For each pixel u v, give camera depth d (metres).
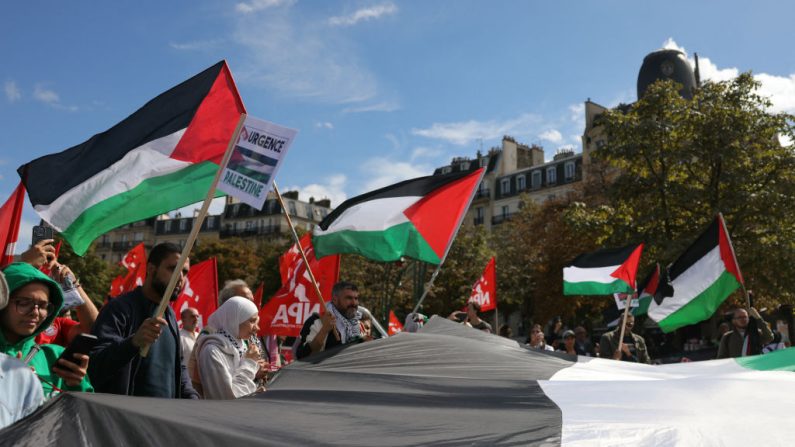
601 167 36.50
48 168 4.37
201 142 4.55
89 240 4.29
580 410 3.28
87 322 4.68
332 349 4.91
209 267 8.83
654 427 3.00
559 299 33.22
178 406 2.75
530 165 73.94
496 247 43.03
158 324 3.33
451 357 4.90
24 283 3.09
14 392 2.60
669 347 15.26
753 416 3.20
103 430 2.41
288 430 2.73
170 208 4.43
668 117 22.19
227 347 4.44
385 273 30.05
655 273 10.91
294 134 4.12
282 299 8.69
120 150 4.48
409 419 3.06
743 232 21.25
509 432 2.90
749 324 8.81
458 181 6.82
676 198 21.52
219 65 4.68
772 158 21.45
